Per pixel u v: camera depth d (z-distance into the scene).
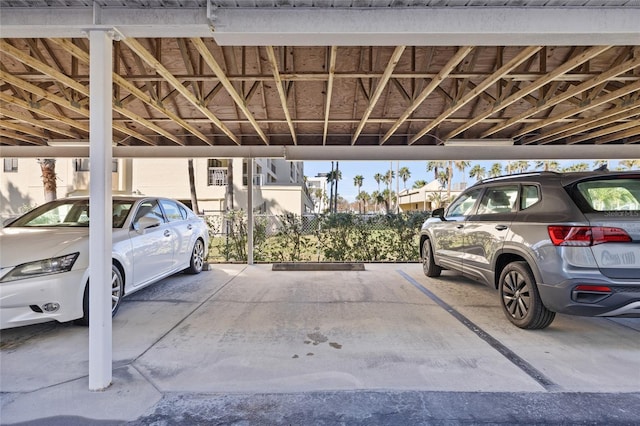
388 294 5.20
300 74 4.56
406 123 6.91
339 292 5.34
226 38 2.78
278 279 6.30
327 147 7.57
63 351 3.14
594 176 3.26
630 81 4.73
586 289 2.96
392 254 8.34
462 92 4.95
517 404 2.32
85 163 17.61
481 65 4.91
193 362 2.95
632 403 2.32
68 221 4.70
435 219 6.15
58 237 3.71
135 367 2.85
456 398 2.39
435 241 5.88
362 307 4.54
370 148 7.55
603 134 6.91
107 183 2.58
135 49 3.47
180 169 18.92
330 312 4.32
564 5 2.64
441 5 2.65
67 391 2.49
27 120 5.93
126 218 4.63
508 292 3.84
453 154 7.53
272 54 3.73
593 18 2.64
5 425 2.12
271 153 7.59
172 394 2.46
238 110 6.24
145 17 2.59
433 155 7.54
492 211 4.32
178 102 6.01
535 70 4.83
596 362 2.91
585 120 6.13
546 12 2.65
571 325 3.79
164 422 2.15
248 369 2.83
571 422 2.14
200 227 6.88
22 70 4.70
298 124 6.91
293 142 7.59
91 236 2.52
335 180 37.03
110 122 2.64
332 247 8.29
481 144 7.37
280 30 2.67
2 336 3.49
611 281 2.89
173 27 2.62
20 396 2.43
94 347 2.51
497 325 3.82
